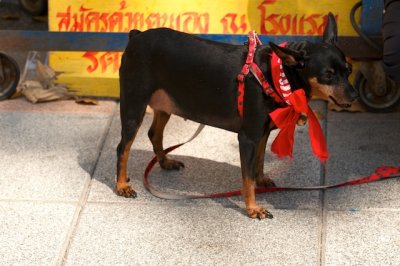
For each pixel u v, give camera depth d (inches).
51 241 63.9
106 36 79.5
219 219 65.9
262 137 65.4
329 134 76.5
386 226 64.6
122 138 68.3
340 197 68.2
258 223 65.2
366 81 78.7
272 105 63.3
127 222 65.7
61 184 70.4
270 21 81.8
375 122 78.1
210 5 82.4
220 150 75.0
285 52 61.1
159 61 66.1
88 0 83.7
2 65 82.4
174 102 67.3
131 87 67.0
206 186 70.3
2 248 63.2
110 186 70.3
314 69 61.6
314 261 61.4
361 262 61.2
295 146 74.9
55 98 83.0
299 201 67.9
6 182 70.6
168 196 68.3
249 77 63.2
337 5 81.1
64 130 78.1
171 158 73.7
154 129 70.9
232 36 78.1
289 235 64.0
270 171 71.8
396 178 69.9
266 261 61.5
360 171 71.3
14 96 83.9
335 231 64.3
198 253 62.4
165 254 62.4
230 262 61.5
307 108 63.2
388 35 68.7
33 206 67.6
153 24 83.0
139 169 72.7
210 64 64.6
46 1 95.9
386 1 70.5
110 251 62.9
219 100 65.0
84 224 65.7
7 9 99.0
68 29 84.0
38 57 89.2
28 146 75.6
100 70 83.7
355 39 76.4
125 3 83.3
